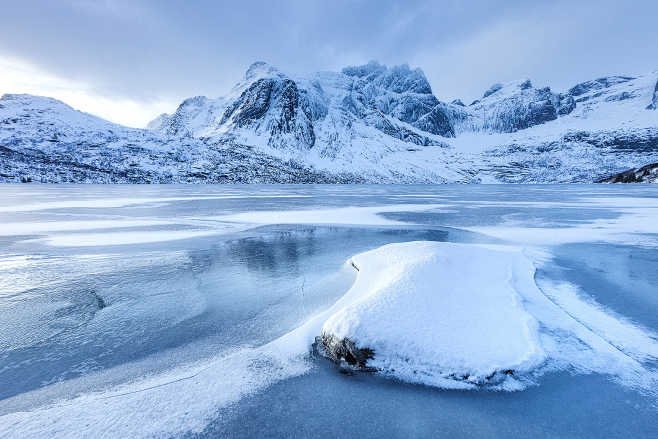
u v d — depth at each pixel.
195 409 4.30
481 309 6.28
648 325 6.55
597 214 27.19
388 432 3.88
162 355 5.71
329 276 10.32
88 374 5.16
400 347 5.14
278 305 7.96
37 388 4.82
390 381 4.83
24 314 7.49
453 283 7.23
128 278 10.16
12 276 10.32
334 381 4.86
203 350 5.87
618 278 9.70
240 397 4.53
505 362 4.95
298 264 11.83
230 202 41.44
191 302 8.19
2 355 5.77
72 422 4.07
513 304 6.81
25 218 24.25
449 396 4.50
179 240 16.36
